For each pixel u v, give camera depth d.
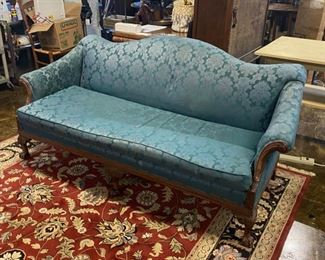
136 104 2.42
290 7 3.78
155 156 1.84
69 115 2.20
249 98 2.07
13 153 2.59
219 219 1.97
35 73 2.40
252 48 3.37
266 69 2.06
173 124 2.13
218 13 2.60
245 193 1.65
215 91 2.15
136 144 1.89
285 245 1.81
